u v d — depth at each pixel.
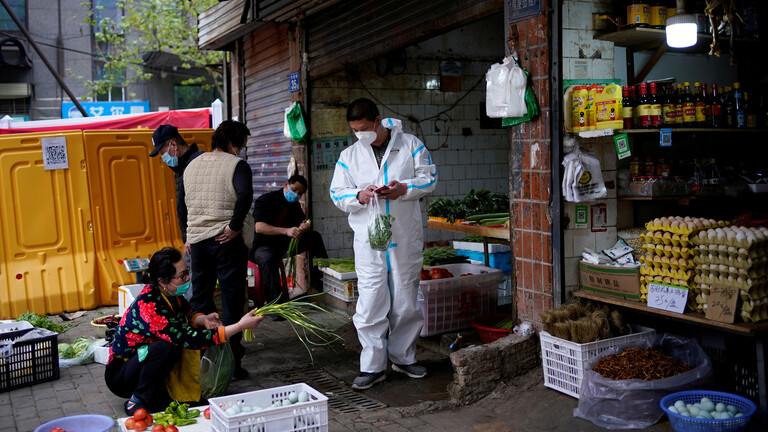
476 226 5.92
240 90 10.49
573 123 4.78
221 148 5.40
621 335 4.55
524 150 5.08
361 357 5.18
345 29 7.49
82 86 24.38
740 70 5.84
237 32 9.56
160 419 3.97
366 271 5.05
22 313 7.82
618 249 4.90
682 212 5.41
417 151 5.14
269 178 9.70
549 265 4.91
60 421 3.75
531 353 5.01
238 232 5.24
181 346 4.40
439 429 4.29
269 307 4.63
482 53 9.00
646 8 4.76
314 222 8.48
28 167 7.97
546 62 4.82
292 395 3.87
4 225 7.86
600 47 4.96
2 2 13.79
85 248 8.27
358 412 4.63
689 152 5.57
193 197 5.31
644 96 4.74
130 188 8.59
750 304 3.92
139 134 8.65
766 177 5.20
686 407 3.81
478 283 6.13
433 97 8.77
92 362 6.00
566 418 4.23
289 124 8.30
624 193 5.04
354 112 4.90
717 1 4.64
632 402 4.02
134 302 4.43
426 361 5.69
